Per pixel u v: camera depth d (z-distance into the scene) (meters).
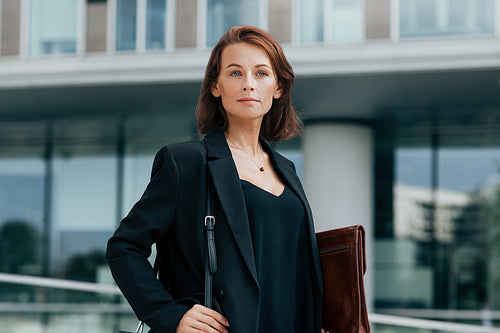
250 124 2.22
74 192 14.57
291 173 2.27
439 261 12.79
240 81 2.14
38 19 12.16
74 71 11.68
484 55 10.44
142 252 2.04
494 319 12.38
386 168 13.16
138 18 11.96
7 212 14.70
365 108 12.11
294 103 11.77
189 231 2.05
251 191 2.10
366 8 11.02
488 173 12.84
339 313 2.23
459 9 10.76
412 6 10.87
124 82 11.55
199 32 11.85
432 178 13.04
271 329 2.04
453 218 12.85
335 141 12.67
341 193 12.60
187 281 2.05
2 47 12.16
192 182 2.07
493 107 11.83
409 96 11.46
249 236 2.02
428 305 12.70
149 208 2.05
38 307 6.15
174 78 11.43
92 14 12.05
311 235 2.21
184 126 13.57
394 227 13.01
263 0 11.69
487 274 12.53
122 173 14.43
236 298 1.97
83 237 14.44
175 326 1.92
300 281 2.18
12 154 14.85
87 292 6.05
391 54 10.68
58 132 14.20
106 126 13.72
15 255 14.56
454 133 13.07
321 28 11.41
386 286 12.90
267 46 2.17
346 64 10.80
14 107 12.70
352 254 2.21
